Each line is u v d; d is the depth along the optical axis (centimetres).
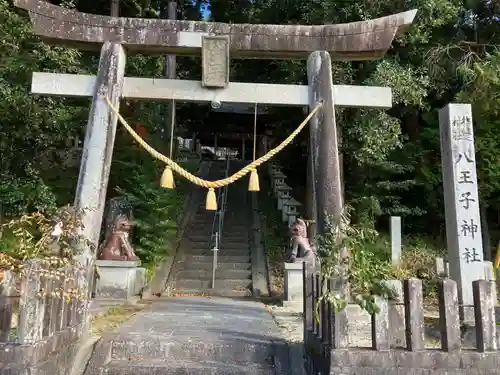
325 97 657
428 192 1270
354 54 685
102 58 652
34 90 655
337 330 392
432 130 1186
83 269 488
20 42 949
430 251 1154
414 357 389
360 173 1273
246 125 2333
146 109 1291
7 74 939
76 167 1199
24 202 1004
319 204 614
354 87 679
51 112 993
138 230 1122
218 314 717
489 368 392
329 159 632
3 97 908
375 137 1067
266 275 1107
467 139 623
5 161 1027
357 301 397
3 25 913
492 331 405
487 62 1009
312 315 479
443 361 391
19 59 939
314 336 449
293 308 841
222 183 602
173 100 671
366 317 709
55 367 397
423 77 1062
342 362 384
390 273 461
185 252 1223
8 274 374
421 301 402
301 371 465
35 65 954
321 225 602
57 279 394
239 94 673
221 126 2339
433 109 1257
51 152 1166
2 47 940
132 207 1117
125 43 664
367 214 1196
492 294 413
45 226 457
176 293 1025
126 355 484
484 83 995
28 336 353
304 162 1717
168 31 670
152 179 1216
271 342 510
